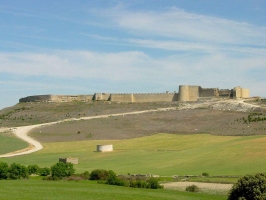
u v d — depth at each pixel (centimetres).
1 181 7769
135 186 7288
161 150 12412
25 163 10769
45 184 7369
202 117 18012
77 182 7769
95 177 8125
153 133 16088
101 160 11100
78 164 10525
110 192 6581
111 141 15012
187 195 6462
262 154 9294
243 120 16288
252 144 10356
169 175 8456
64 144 14725
